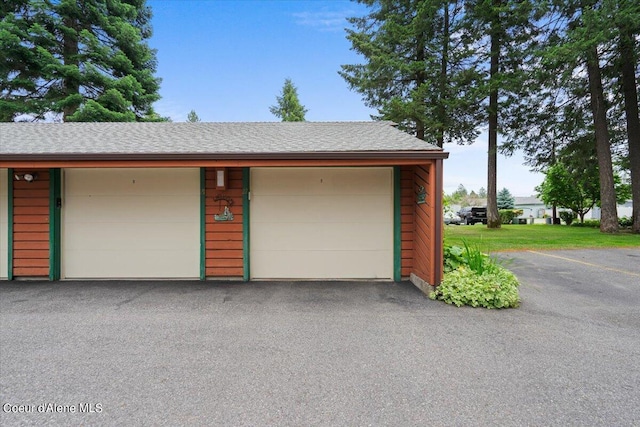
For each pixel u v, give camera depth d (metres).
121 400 2.28
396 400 2.28
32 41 12.58
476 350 3.05
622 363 2.80
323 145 5.36
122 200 5.93
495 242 10.73
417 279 5.52
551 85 12.22
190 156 4.89
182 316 3.99
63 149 5.12
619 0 9.52
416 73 15.00
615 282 5.72
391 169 5.93
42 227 5.87
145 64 15.77
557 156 15.76
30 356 2.93
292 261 5.98
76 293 5.01
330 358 2.89
